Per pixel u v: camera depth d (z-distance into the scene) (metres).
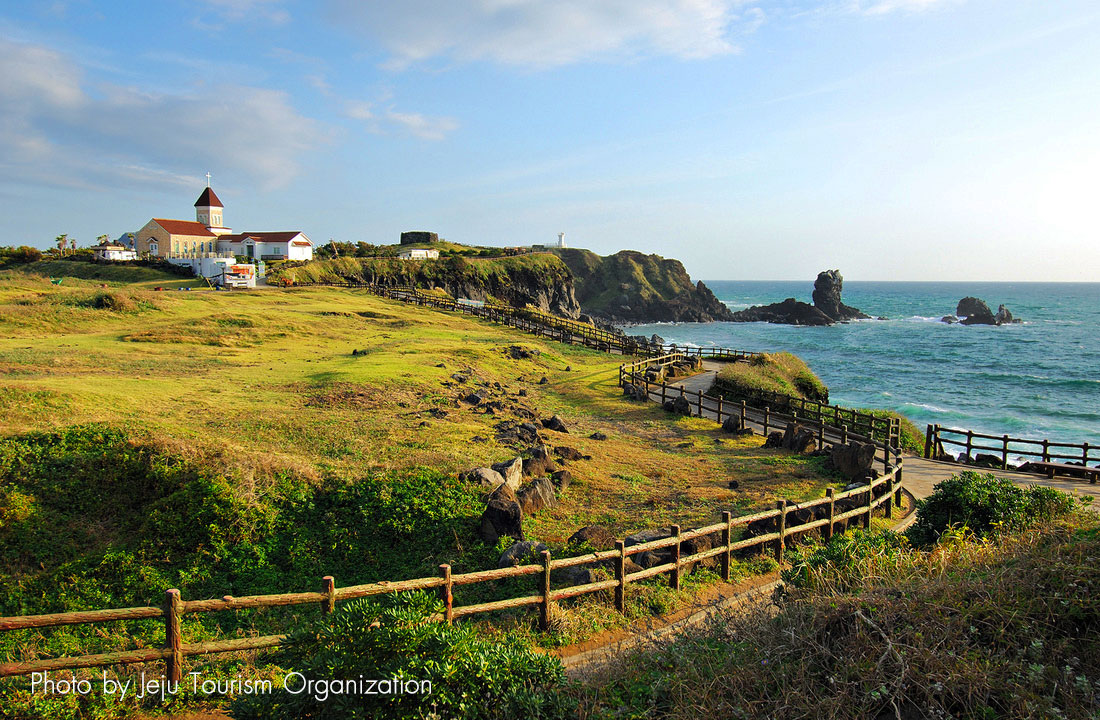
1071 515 8.75
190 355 28.12
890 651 4.97
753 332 115.44
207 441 12.97
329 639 5.06
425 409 20.36
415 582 7.09
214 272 71.81
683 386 34.53
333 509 11.47
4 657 7.22
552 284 117.88
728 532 9.73
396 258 98.69
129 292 42.41
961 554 6.82
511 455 15.34
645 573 8.80
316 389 21.38
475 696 4.86
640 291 162.25
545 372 35.47
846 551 7.50
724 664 5.66
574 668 6.89
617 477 15.42
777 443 20.72
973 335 104.81
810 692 5.05
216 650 6.39
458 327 50.16
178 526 10.38
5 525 9.88
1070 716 4.36
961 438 35.41
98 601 8.90
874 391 52.94
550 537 11.23
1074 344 89.94
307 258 95.25
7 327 31.19
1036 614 5.28
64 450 11.87
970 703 4.57
